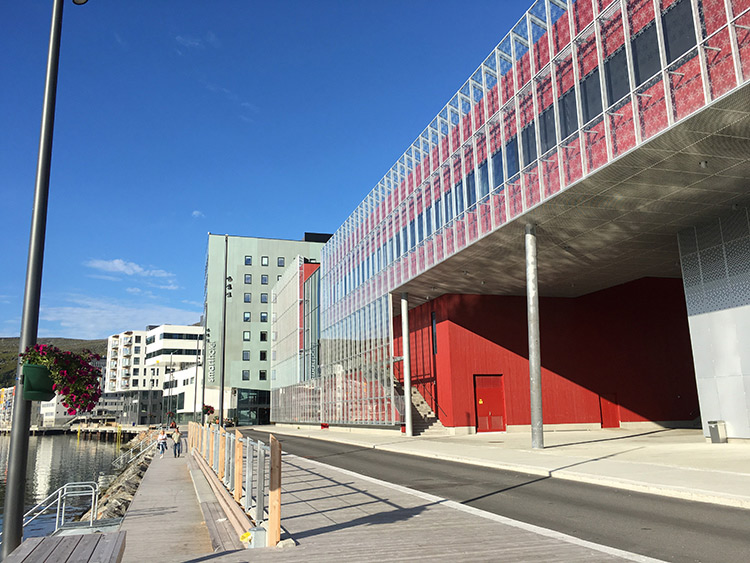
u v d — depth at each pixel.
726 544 7.34
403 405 33.34
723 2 13.48
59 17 7.42
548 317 35.41
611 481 12.91
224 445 12.94
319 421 49.31
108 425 140.25
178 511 13.52
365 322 38.44
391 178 34.38
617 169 16.95
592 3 17.84
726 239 20.84
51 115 7.09
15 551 4.49
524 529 8.21
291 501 10.81
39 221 6.84
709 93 13.62
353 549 7.03
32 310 6.68
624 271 30.64
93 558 4.27
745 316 19.91
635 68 16.11
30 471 62.66
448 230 26.69
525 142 21.05
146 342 146.38
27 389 6.51
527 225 22.11
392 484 13.21
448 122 27.09
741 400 19.98
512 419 33.72
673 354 35.47
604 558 6.52
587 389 34.88
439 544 7.27
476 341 34.09
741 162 16.47
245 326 85.38
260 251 88.31
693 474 13.20
